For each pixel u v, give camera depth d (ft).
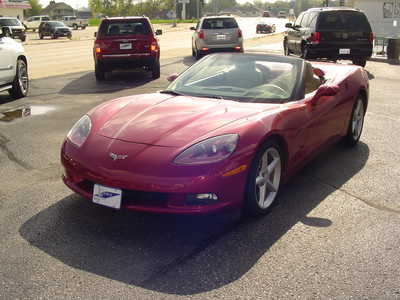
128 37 42.06
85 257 10.82
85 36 148.05
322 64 21.08
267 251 11.17
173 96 14.87
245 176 11.86
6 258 10.74
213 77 15.69
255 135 12.12
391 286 9.74
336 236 11.98
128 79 43.73
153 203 11.56
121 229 12.25
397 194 14.99
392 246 11.48
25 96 33.58
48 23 135.23
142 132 12.30
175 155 11.37
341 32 47.34
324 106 16.15
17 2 208.85
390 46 59.06
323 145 16.89
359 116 20.39
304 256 10.96
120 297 9.27
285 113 13.57
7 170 17.06
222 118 12.71
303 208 13.75
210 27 60.75
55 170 17.07
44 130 23.15
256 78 15.38
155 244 11.48
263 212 13.08
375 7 93.40
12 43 32.07
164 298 9.25
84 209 13.50
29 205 13.79
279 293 9.46
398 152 19.65
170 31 177.06
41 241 11.59
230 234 12.03
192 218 12.89
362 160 18.52
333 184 15.84
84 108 28.94
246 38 119.03
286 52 60.85
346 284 9.80
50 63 59.88
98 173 11.68
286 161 13.91
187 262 10.66
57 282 9.78
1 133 22.56
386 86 38.47
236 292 9.49
